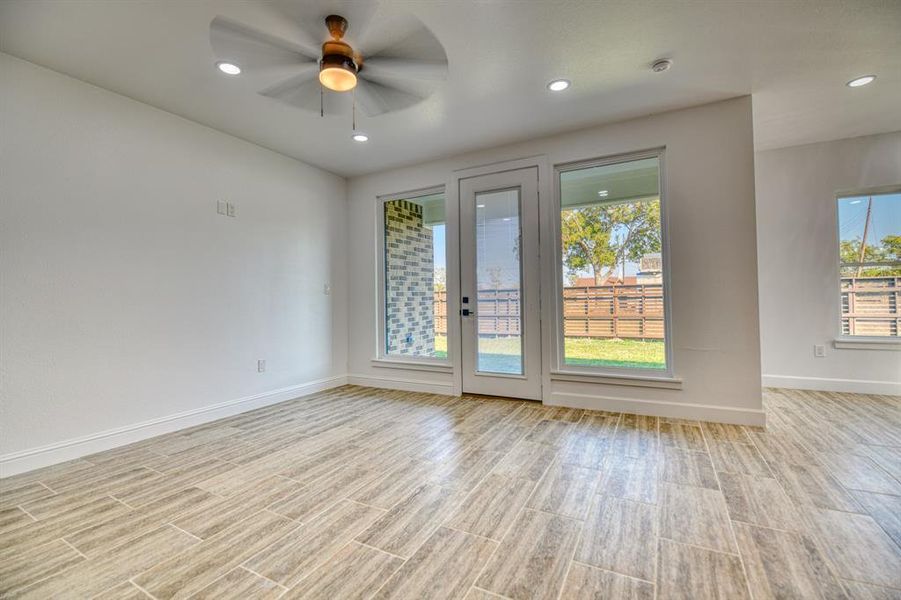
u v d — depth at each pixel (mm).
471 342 3945
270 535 1675
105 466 2381
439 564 1479
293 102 2893
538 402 3641
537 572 1428
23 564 1495
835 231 3867
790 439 2641
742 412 2936
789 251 4012
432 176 4137
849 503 1835
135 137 2832
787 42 2277
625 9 2004
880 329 3799
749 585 1337
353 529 1712
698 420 3055
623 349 3361
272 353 3777
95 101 2635
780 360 4066
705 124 3025
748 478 2102
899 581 1339
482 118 3195
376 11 2002
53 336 2434
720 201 2990
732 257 2965
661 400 3180
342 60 2219
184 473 2277
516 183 3699
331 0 1919
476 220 3914
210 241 3283
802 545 1541
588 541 1600
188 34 2143
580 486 2059
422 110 3051
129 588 1373
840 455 2371
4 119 2268
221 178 3371
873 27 2145
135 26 2070
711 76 2637
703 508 1821
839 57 2430
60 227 2471
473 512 1833
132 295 2797
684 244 3092
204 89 2701
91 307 2596
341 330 4582
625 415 3242
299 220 4078
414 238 4324
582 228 3521
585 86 2740
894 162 3654
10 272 2281
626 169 3363
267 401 3705
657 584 1354
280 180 3889
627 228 3361
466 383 3975
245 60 2389
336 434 2914
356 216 4613
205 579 1412
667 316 3191
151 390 2887
